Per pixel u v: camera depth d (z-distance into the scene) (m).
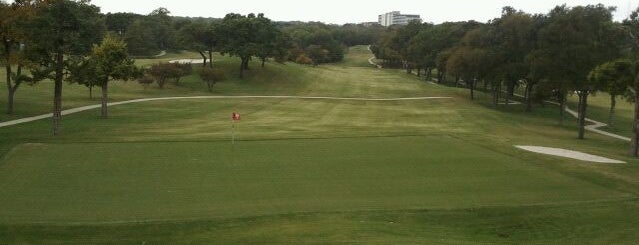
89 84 51.44
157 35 152.00
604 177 27.64
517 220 20.91
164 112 59.59
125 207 20.64
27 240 17.31
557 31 57.12
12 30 46.81
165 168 27.50
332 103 77.06
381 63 181.25
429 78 128.12
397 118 61.91
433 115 66.44
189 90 84.94
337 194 23.22
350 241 17.42
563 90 57.50
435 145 35.66
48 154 30.47
